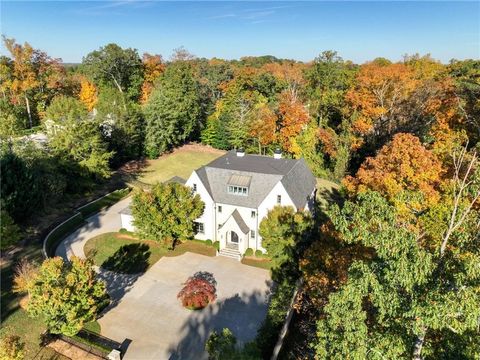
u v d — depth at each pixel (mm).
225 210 39000
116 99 66812
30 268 27844
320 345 15188
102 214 46031
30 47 69875
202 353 25109
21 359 20516
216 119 77750
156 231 35375
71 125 46438
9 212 35531
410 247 14062
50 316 22562
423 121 58875
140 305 29781
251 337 26562
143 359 24406
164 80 83688
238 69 113812
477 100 41562
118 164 62312
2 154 37156
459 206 20719
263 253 37844
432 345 15047
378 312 15461
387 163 33156
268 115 66125
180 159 69312
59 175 43688
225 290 32062
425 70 81875
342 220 16547
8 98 72438
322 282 24328
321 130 68938
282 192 36625
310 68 99562
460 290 11984
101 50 85562
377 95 62906
